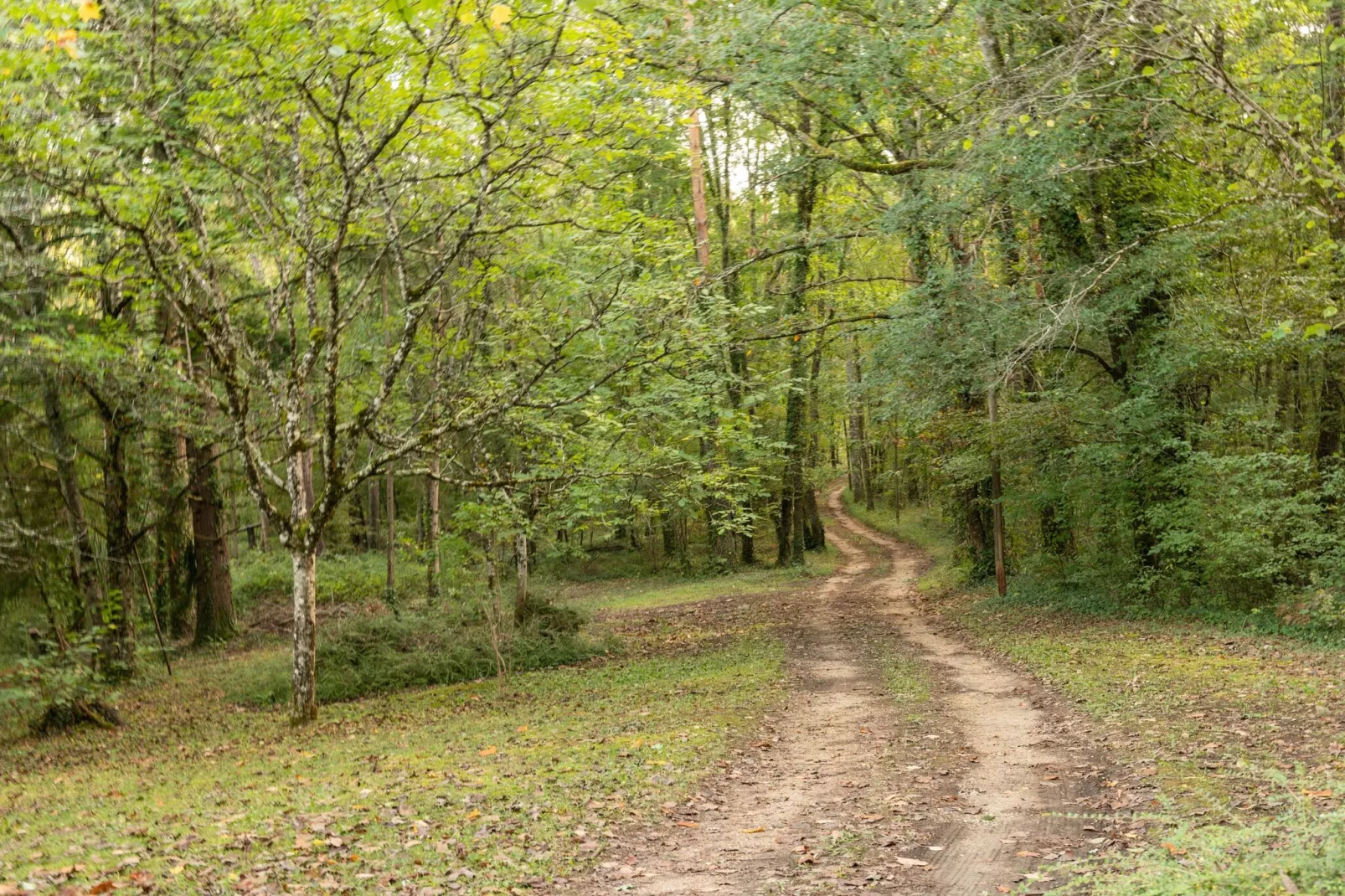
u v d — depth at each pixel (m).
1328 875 4.91
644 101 13.80
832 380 38.03
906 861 6.64
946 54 18.61
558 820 7.73
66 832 8.45
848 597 30.59
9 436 21.19
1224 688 12.09
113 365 16.92
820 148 20.39
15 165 12.21
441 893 6.03
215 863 6.77
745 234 36.12
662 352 16.03
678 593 34.41
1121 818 7.25
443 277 16.31
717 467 21.80
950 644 20.00
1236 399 22.12
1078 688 13.23
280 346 19.91
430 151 13.59
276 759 12.00
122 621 21.31
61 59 11.12
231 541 38.41
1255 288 18.48
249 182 14.08
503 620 21.44
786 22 17.34
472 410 15.69
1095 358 21.62
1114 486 20.94
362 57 11.27
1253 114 10.85
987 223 19.80
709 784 9.16
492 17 7.46
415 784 9.27
